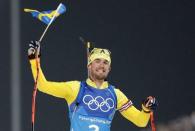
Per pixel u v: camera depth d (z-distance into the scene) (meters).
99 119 18.84
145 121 19.45
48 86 18.62
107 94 19.06
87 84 19.05
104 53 19.11
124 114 19.50
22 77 48.38
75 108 18.84
